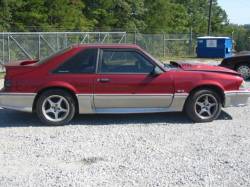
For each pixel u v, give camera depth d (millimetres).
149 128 7879
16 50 21703
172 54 32281
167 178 5277
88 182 5164
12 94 7977
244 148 6551
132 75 8125
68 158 6090
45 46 22719
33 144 6816
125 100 8148
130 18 46062
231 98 8469
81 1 41656
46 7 36031
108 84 8062
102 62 8117
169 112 9266
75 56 8109
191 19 66125
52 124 8070
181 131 7648
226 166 5715
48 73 8023
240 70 15508
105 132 7582
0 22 31922
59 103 8102
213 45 30266
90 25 40312
